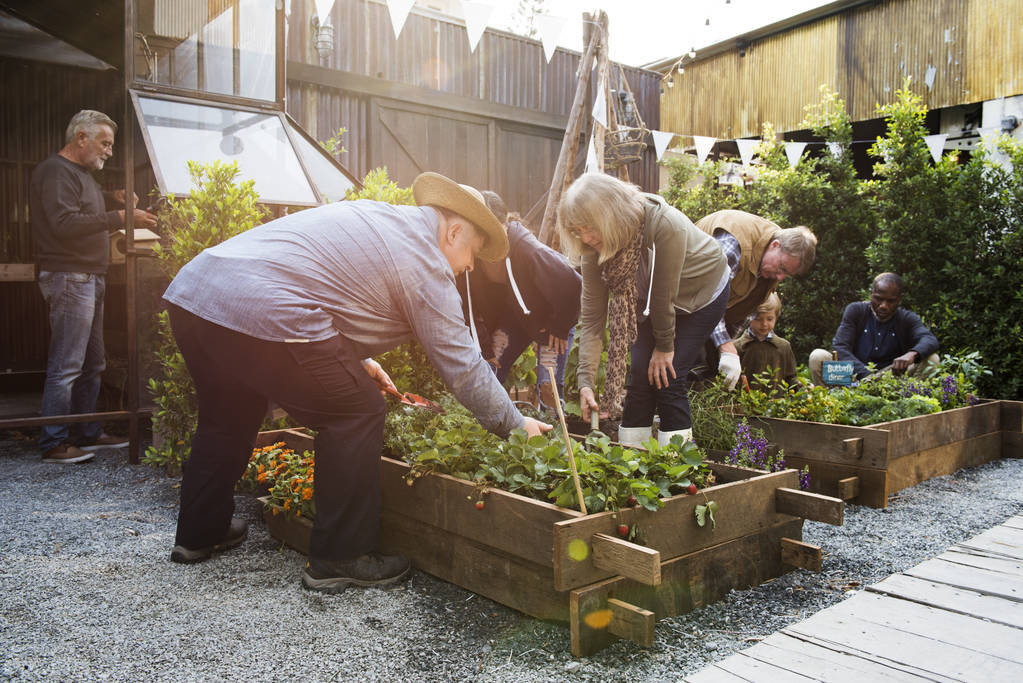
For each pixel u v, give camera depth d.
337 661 1.86
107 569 2.52
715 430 3.52
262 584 2.39
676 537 2.14
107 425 5.29
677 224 2.91
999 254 6.36
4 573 2.47
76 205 4.23
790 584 2.38
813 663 1.77
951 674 1.71
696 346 3.13
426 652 1.91
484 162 8.67
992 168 6.56
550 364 3.83
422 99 8.03
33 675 1.78
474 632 2.03
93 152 4.34
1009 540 2.72
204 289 2.22
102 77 6.84
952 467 4.03
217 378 2.39
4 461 4.25
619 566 1.85
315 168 4.94
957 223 6.52
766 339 4.58
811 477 3.52
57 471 4.00
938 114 9.20
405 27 7.92
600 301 3.29
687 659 1.87
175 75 4.58
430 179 2.42
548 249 3.47
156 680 1.76
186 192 3.93
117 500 3.42
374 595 2.29
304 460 2.89
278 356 2.16
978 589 2.24
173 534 2.91
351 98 7.69
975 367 4.70
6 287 6.71
